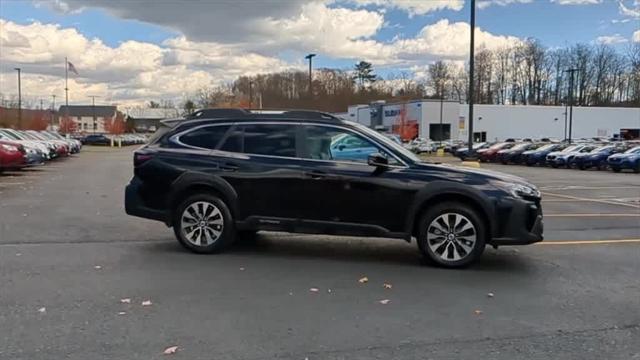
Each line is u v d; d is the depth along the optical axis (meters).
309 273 6.61
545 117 85.31
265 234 9.00
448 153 57.88
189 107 94.69
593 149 37.03
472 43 24.09
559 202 14.89
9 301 5.38
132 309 5.20
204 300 5.50
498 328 4.85
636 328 4.90
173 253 7.54
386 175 7.05
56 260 7.05
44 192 14.98
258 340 4.50
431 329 4.80
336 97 102.31
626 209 13.23
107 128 120.50
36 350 4.25
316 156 7.34
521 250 8.07
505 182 6.96
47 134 40.44
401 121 78.94
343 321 4.96
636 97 98.75
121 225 9.65
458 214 6.91
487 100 112.00
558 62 107.81
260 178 7.34
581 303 5.59
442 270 6.86
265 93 80.88
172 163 7.59
